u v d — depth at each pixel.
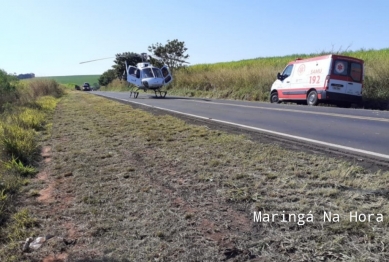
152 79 21.89
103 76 89.00
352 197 3.46
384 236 2.70
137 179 4.50
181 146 6.21
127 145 6.56
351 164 4.66
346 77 14.03
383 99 14.35
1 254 2.86
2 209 3.68
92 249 2.86
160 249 2.77
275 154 5.27
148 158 5.50
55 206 3.80
